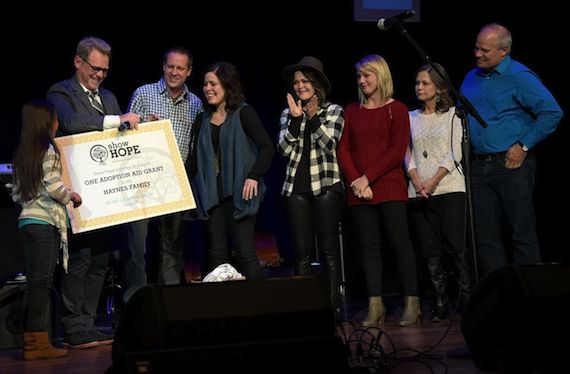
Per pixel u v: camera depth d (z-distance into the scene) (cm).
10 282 492
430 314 556
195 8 737
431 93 515
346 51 755
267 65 761
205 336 268
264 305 278
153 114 466
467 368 343
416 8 719
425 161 519
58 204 429
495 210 485
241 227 457
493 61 480
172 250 483
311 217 483
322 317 283
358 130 494
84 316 461
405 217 496
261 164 452
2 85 717
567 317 314
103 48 447
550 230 684
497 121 480
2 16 704
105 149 445
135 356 258
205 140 462
